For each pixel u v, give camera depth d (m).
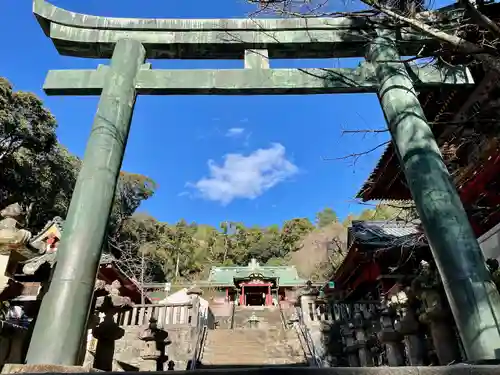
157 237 40.56
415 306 6.13
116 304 6.30
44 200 24.94
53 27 6.57
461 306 4.14
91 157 5.25
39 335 4.03
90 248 4.60
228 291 40.09
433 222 4.73
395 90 5.94
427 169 5.10
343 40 6.77
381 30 6.70
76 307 4.22
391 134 5.83
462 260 4.34
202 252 57.25
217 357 14.04
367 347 9.94
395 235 17.47
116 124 5.59
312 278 40.50
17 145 22.42
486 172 9.34
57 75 6.16
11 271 4.46
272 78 6.36
